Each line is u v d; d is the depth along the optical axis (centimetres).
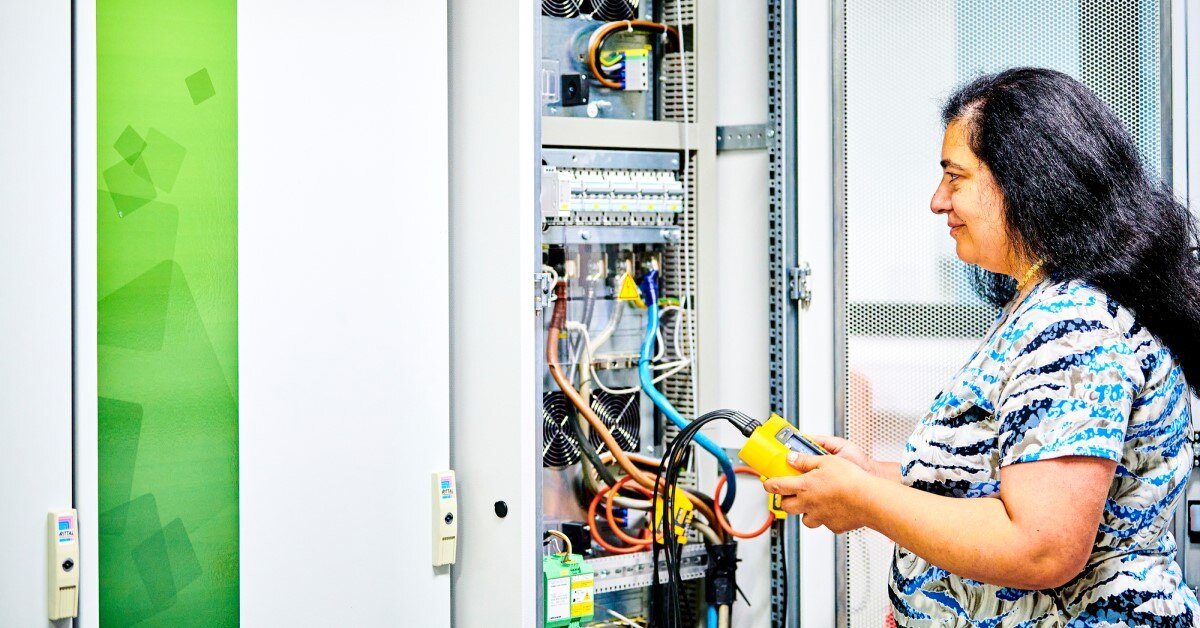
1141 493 120
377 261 169
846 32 214
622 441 232
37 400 139
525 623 170
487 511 175
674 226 232
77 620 144
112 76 148
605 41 228
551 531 204
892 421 216
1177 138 207
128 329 150
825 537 219
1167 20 206
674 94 233
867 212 215
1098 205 120
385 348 170
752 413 233
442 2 173
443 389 176
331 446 166
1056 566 112
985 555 114
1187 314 120
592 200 219
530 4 166
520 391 168
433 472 176
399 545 173
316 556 165
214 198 156
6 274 137
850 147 215
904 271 213
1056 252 121
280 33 159
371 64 167
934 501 121
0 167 136
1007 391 119
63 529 140
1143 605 118
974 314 211
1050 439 114
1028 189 121
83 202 143
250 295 158
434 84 173
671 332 236
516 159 166
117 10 148
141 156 150
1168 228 122
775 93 225
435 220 174
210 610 158
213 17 155
